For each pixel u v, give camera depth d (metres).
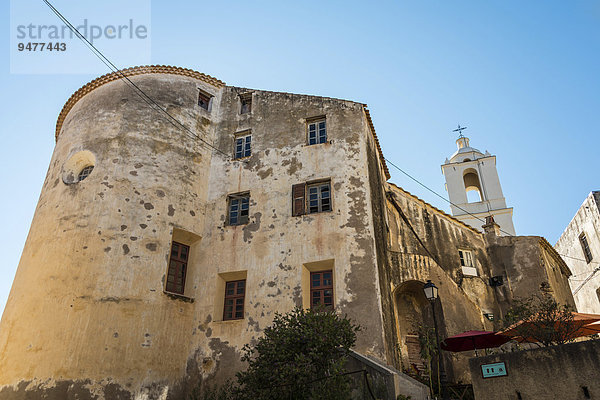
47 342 13.33
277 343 11.35
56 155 18.00
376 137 19.45
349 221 15.28
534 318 10.70
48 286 14.21
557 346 8.61
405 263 17.34
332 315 11.95
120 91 18.27
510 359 9.00
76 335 13.33
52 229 15.35
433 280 17.34
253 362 11.95
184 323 15.17
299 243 15.43
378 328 13.28
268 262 15.50
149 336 14.16
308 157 17.14
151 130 17.45
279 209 16.39
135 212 15.69
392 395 10.32
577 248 27.81
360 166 16.30
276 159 17.61
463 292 18.42
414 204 21.44
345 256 14.70
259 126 18.83
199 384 14.28
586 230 26.14
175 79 19.33
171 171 17.11
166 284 15.55
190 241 16.88
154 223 15.85
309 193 16.61
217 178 18.20
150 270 15.05
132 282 14.59
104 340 13.46
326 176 16.45
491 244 22.16
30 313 14.05
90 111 18.11
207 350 14.72
